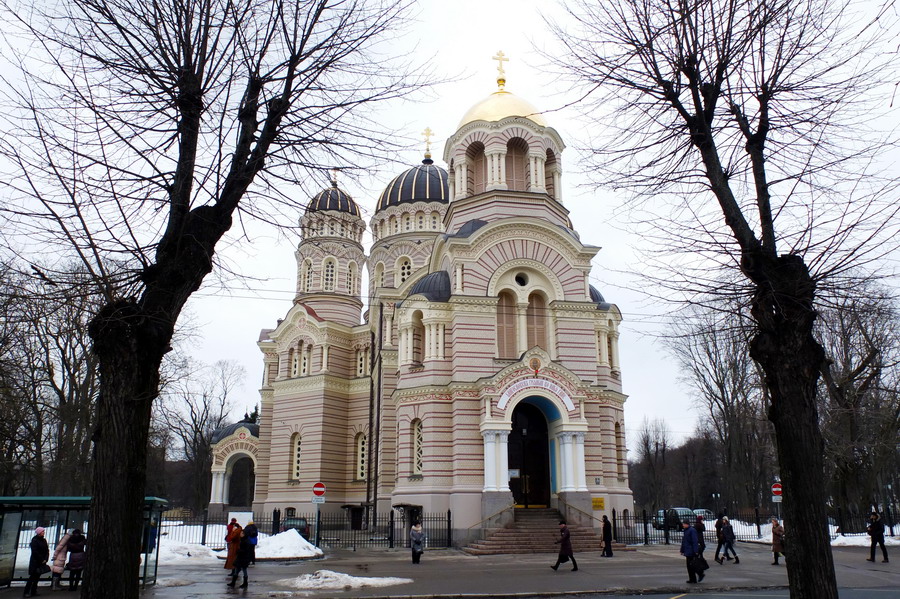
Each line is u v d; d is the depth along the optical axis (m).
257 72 12.37
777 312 11.17
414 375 41.44
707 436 92.44
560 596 20.92
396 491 40.34
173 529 49.47
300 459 55.84
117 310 10.09
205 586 22.91
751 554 35.09
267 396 62.66
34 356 40.69
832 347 44.59
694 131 12.21
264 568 28.61
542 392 37.97
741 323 12.52
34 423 45.28
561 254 43.22
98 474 9.78
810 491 10.34
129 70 11.41
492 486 36.44
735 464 66.88
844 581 23.83
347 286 64.06
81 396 44.38
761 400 54.75
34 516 33.00
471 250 42.00
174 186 11.36
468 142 47.66
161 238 11.40
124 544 9.59
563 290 42.69
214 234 11.52
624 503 41.94
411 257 62.56
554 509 37.66
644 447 114.81
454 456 38.34
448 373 40.56
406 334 42.53
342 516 54.50
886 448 43.88
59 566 22.12
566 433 37.69
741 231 11.61
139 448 10.12
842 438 43.25
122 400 10.10
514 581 23.67
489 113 47.47
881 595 20.38
